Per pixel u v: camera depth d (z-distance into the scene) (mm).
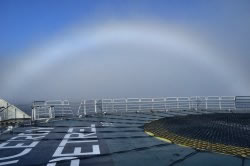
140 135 17219
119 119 25969
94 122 23906
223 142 14867
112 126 21281
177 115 29469
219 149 13398
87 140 15773
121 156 12258
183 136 16656
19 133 18344
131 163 11211
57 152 13016
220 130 18719
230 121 23797
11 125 21141
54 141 15586
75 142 15250
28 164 11203
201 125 21219
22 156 12359
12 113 26172
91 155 12398
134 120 25047
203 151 13047
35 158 12031
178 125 21328
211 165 10977
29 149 13664
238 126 20672
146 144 14562
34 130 19578
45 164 11188
